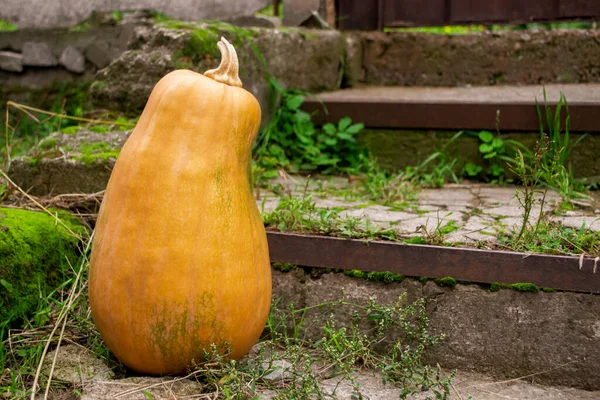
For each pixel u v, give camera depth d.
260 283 1.96
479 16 4.50
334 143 3.61
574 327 2.09
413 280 2.24
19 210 2.54
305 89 4.16
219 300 1.85
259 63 3.65
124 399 1.84
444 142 3.54
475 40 4.42
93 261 1.92
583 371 2.09
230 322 1.89
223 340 1.90
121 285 1.84
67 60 4.73
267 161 3.51
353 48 4.55
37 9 4.79
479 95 3.78
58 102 4.74
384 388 2.03
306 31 4.27
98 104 3.43
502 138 3.45
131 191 1.85
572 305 2.09
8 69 4.89
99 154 2.86
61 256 2.43
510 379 2.15
